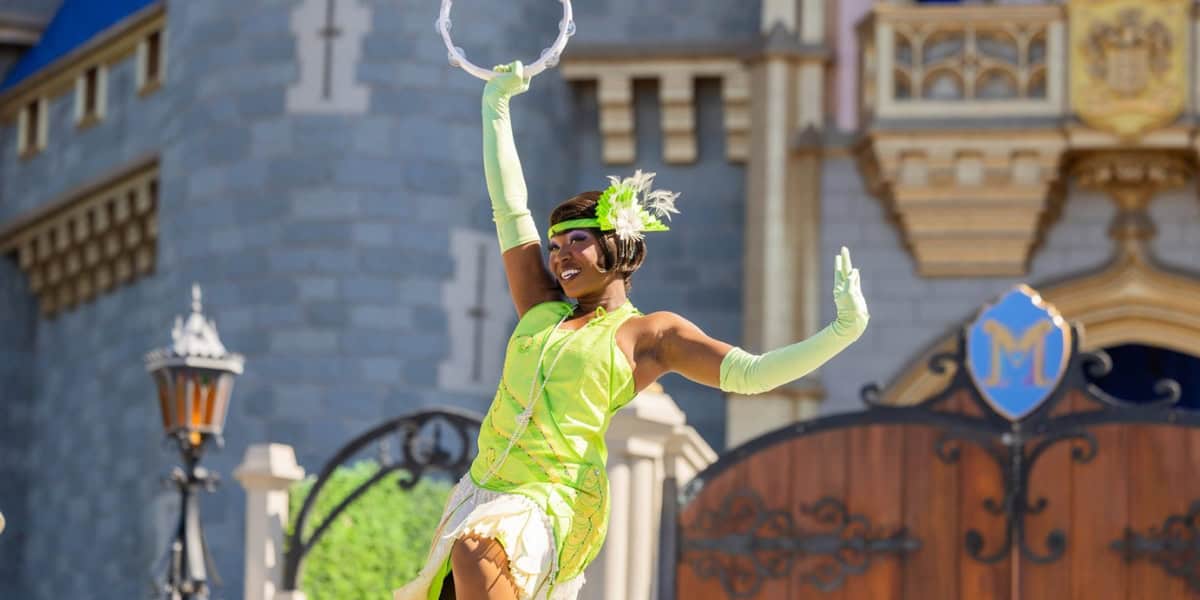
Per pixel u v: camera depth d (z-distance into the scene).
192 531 26.80
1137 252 39.19
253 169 40.25
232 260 40.19
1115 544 23.97
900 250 40.03
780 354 11.65
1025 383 24.47
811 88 40.75
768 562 24.75
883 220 40.22
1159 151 38.78
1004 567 24.20
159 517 42.38
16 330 51.47
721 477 25.05
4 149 52.03
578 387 11.98
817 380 39.66
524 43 41.31
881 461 24.80
